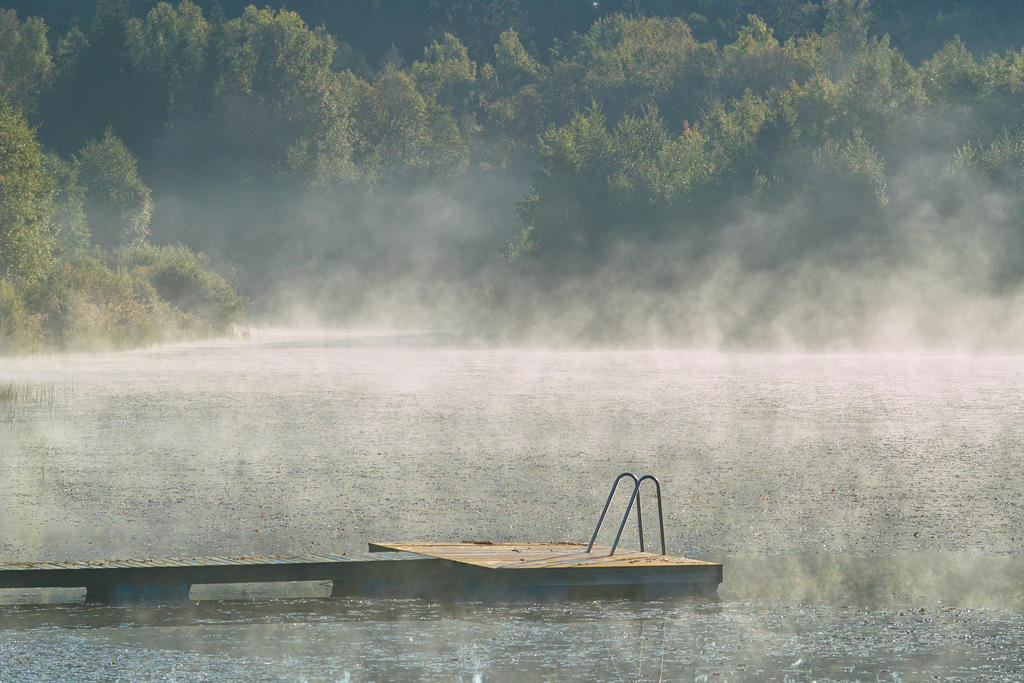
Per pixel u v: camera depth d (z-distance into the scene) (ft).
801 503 209.67
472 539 177.37
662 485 230.27
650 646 123.34
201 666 115.55
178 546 169.07
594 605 142.82
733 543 176.35
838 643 123.75
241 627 132.16
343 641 125.80
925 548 172.65
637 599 146.10
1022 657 118.11
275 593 151.12
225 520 190.08
